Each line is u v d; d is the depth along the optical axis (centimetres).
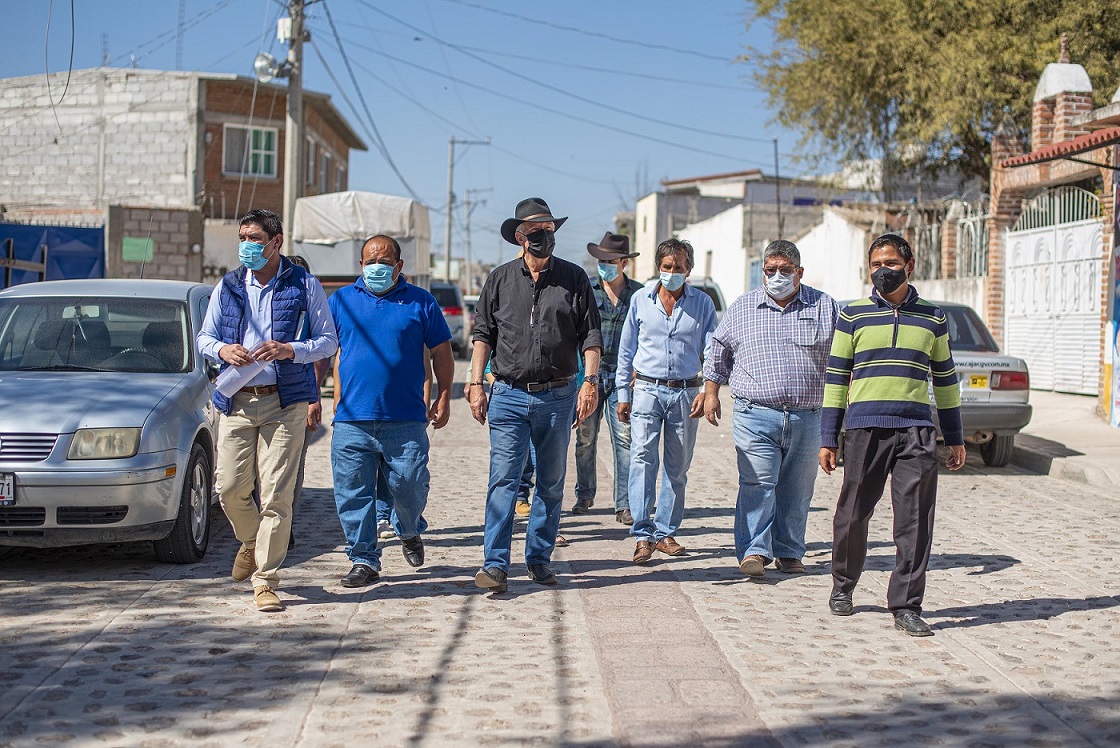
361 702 469
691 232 4672
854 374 611
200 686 486
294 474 627
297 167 2073
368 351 654
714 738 435
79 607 612
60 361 770
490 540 654
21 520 659
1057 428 1426
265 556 618
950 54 2236
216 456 778
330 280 2105
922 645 567
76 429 668
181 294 838
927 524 594
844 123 2675
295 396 616
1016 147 1964
